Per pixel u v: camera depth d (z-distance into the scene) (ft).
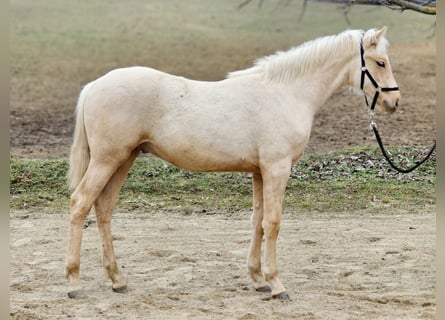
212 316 26.86
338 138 56.29
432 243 37.01
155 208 43.52
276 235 28.78
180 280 31.68
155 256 35.37
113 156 28.09
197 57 87.04
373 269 33.27
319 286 30.86
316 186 45.88
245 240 37.99
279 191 28.43
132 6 115.24
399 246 36.63
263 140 28.22
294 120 28.63
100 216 29.63
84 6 113.80
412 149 51.34
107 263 29.86
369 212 42.57
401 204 43.55
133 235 38.81
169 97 28.14
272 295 29.07
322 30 98.94
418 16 103.65
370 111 30.22
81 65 83.87
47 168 47.85
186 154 28.37
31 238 37.96
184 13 111.55
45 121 63.72
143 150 29.30
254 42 94.63
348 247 36.65
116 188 29.58
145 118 28.09
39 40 93.97
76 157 28.96
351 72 29.81
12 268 33.14
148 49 91.04
